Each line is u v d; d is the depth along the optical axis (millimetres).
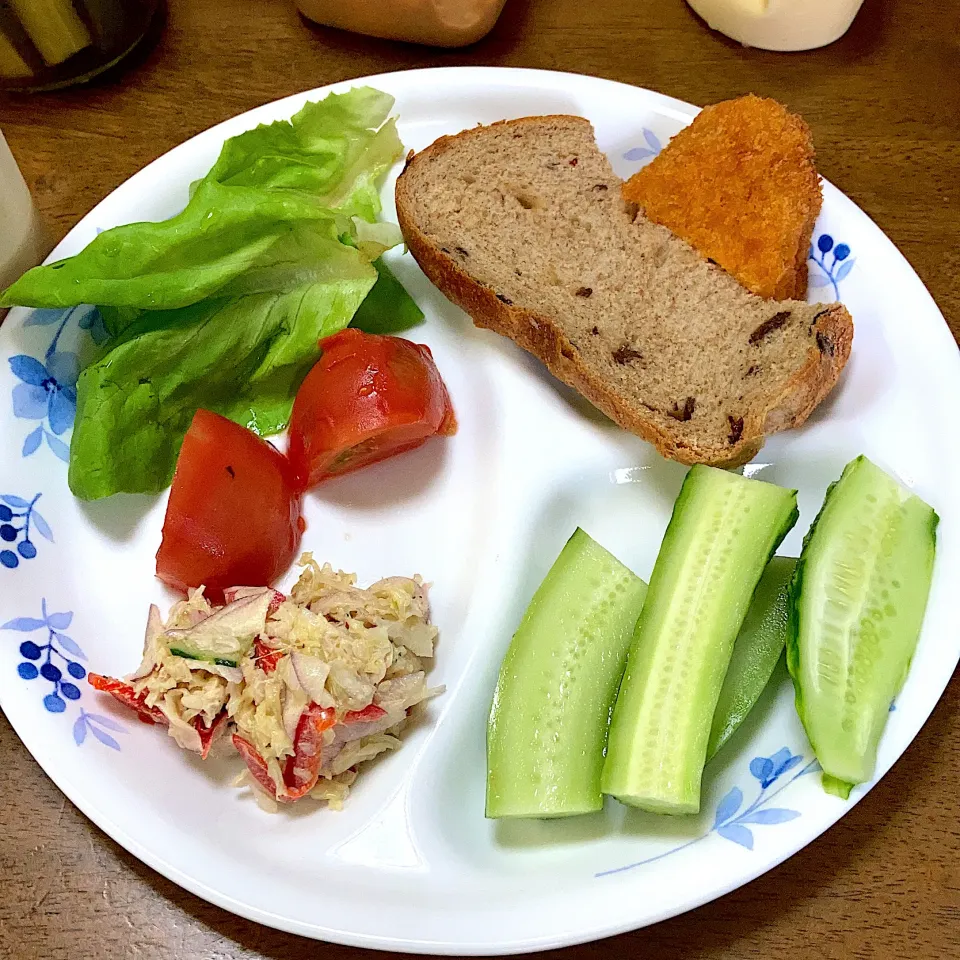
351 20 382
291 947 261
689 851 251
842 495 276
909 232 347
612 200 338
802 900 263
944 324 306
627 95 351
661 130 347
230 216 305
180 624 284
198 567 296
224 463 298
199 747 270
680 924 262
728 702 268
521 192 344
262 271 317
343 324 322
